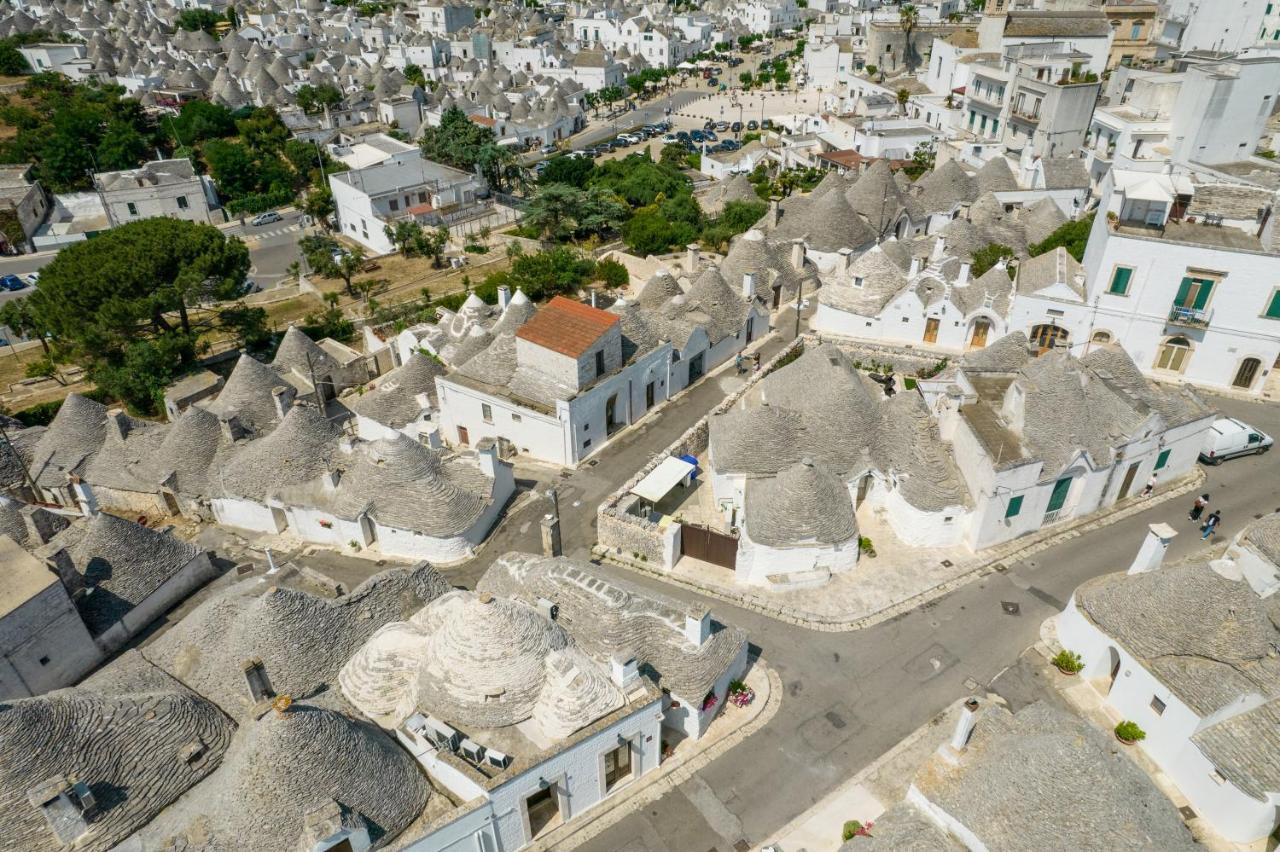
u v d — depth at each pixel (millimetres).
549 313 55906
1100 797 26000
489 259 101688
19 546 38875
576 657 31906
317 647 34781
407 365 60000
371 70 182625
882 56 162875
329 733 28312
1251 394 58062
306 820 26516
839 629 40906
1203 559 39625
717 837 31641
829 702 37031
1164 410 47969
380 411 58188
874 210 83875
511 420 54906
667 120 175500
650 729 32531
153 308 70875
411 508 46219
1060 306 60469
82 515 48156
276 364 65875
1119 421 46406
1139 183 58312
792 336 69688
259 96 154625
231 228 117625
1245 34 133750
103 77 164250
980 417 47625
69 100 143875
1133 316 58688
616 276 83250
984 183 89250
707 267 70000
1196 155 84812
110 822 27844
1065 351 46875
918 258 67188
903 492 45688
